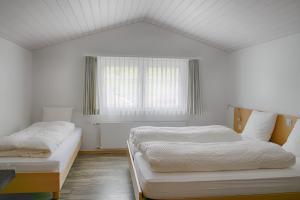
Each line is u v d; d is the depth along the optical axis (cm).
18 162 280
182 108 535
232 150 259
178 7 382
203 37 498
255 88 436
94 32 495
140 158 291
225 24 389
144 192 223
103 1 336
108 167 426
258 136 370
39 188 281
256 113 403
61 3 296
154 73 524
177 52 527
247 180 226
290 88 347
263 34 376
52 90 502
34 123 454
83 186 342
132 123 518
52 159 290
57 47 499
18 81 425
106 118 518
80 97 509
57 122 438
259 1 285
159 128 378
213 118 549
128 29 512
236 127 498
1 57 358
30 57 486
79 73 507
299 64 330
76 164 441
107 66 510
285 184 231
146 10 441
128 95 518
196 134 348
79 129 490
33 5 278
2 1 250
